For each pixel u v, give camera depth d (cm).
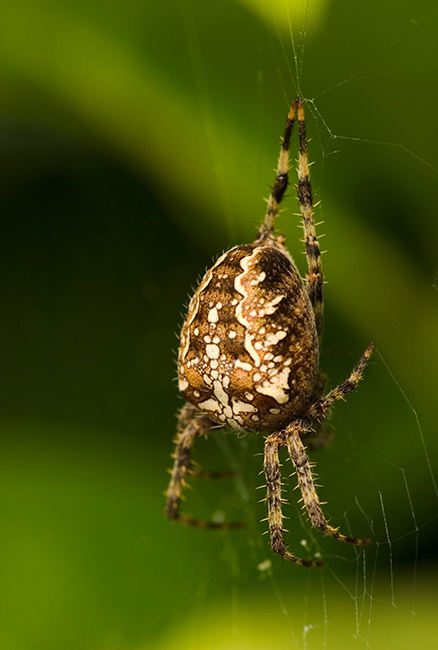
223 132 16
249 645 16
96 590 16
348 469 16
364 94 15
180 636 16
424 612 15
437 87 15
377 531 16
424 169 15
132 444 16
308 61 15
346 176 15
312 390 15
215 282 15
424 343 16
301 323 15
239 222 16
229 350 15
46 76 16
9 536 16
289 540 16
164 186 16
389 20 15
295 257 16
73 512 16
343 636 16
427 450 16
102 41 16
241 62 16
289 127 15
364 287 16
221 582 16
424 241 15
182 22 16
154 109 16
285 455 15
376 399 16
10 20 16
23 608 15
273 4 15
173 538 16
